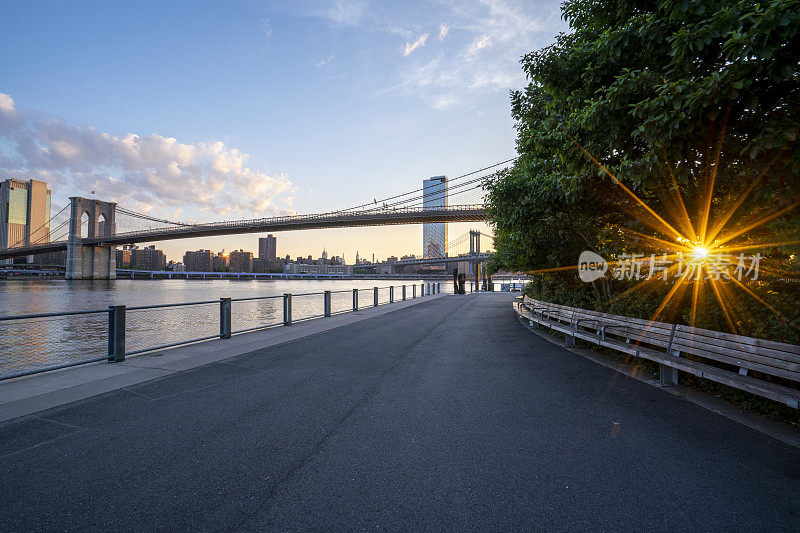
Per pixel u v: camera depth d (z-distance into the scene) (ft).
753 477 9.92
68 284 387.96
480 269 180.04
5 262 589.73
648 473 10.15
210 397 16.44
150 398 16.28
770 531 7.89
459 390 17.51
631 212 21.89
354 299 57.82
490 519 8.31
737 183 15.23
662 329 18.88
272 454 11.29
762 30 9.96
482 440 12.21
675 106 11.92
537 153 26.30
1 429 12.98
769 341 13.16
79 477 10.00
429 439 12.30
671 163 14.44
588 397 16.38
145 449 11.58
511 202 29.48
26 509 8.66
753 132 12.98
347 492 9.35
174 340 64.03
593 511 8.55
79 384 18.17
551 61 19.16
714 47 12.72
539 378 19.49
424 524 8.16
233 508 8.71
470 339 31.81
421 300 87.61
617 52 15.08
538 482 9.76
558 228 31.60
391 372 20.80
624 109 14.73
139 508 8.71
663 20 13.89
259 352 26.13
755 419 13.66
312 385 18.30
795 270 14.14
